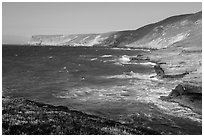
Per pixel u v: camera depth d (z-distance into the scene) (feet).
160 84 168.86
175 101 115.44
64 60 389.39
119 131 48.01
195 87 117.39
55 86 165.99
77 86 165.78
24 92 146.92
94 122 54.80
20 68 270.05
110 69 268.82
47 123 43.65
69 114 59.57
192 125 85.35
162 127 81.35
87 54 569.64
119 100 124.06
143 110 104.68
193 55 306.14
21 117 45.68
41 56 477.36
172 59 303.27
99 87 161.38
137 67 287.89
